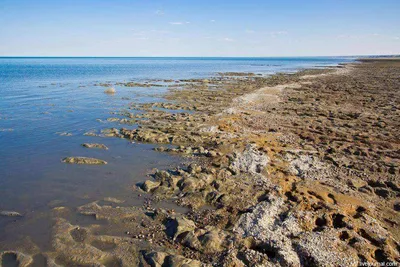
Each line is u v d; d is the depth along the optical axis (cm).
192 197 1056
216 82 4809
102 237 834
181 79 5525
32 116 2269
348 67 9206
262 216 894
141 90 3794
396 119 2111
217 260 744
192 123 2003
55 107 2627
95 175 1260
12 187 1145
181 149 1528
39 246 798
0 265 731
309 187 1105
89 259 748
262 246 791
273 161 1343
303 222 869
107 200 1055
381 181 1159
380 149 1519
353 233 822
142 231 871
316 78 5350
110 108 2595
